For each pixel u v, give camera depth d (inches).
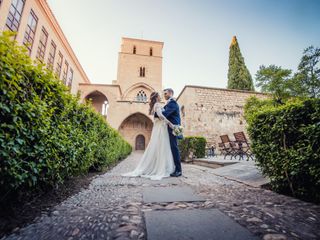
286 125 93.6
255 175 133.4
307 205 75.2
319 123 77.1
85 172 149.5
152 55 1315.2
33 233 49.8
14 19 373.4
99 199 81.4
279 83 335.6
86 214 63.2
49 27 520.1
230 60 864.3
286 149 93.7
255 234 49.6
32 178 65.6
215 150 521.3
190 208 69.7
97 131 162.4
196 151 352.5
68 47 664.4
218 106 557.9
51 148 78.3
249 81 820.0
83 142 115.8
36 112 67.0
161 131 165.9
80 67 836.0
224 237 47.7
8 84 56.9
